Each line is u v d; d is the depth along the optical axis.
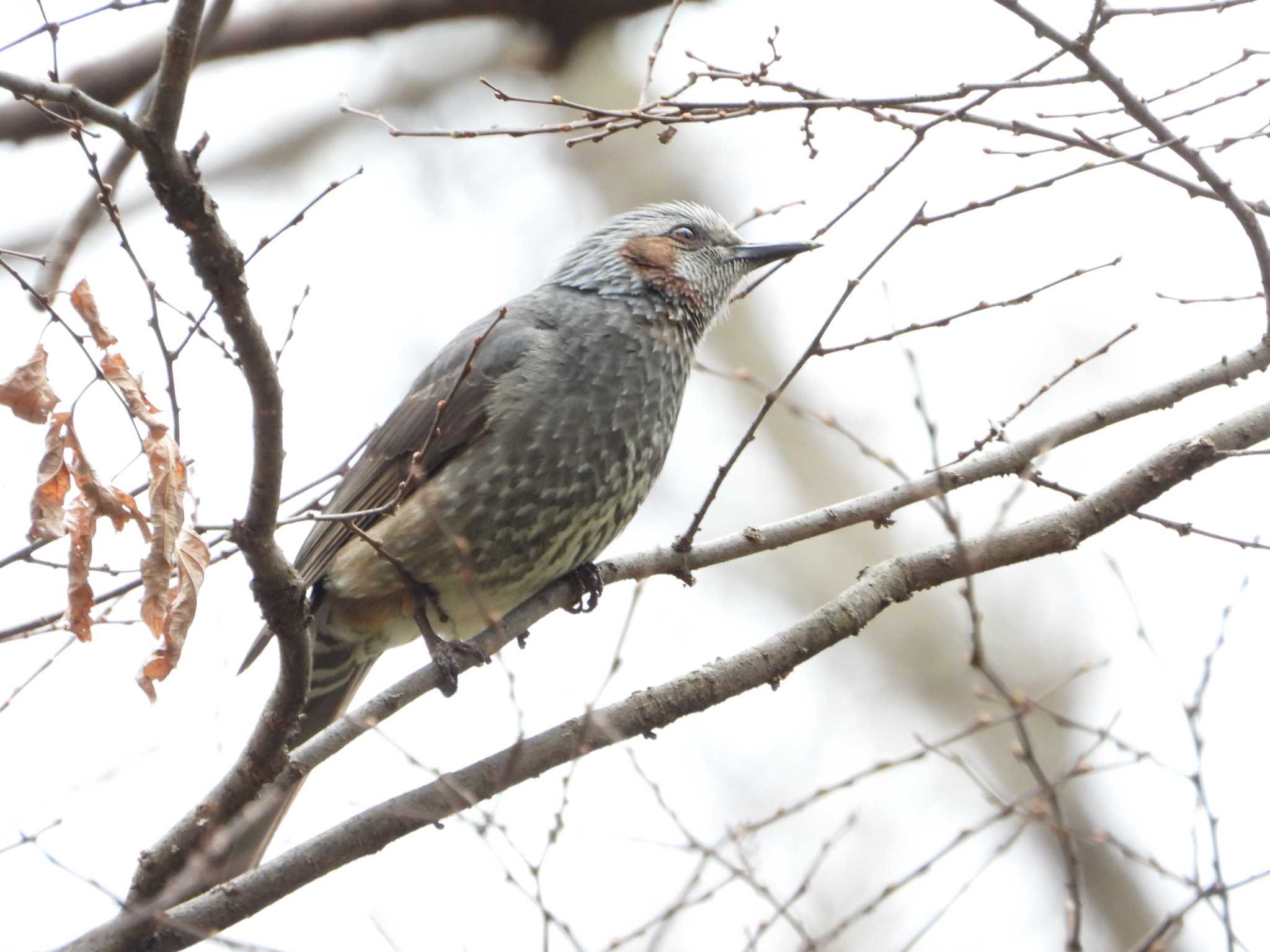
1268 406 10.16
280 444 7.50
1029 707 9.71
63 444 7.87
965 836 10.36
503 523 10.80
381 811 8.80
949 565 9.95
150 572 7.68
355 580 10.80
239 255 7.04
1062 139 9.16
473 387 11.02
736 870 10.21
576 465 10.99
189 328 7.96
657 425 11.62
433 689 10.12
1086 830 16.75
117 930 8.46
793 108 9.04
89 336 7.89
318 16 17.20
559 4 19.22
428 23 17.81
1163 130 9.12
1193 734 9.70
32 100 6.67
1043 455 9.92
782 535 10.30
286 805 9.69
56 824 9.07
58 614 9.20
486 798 8.98
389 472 11.18
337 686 11.59
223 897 8.55
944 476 10.07
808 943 10.21
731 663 9.55
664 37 9.77
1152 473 9.89
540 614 10.94
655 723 9.34
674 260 12.09
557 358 11.20
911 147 9.59
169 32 6.62
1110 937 16.36
